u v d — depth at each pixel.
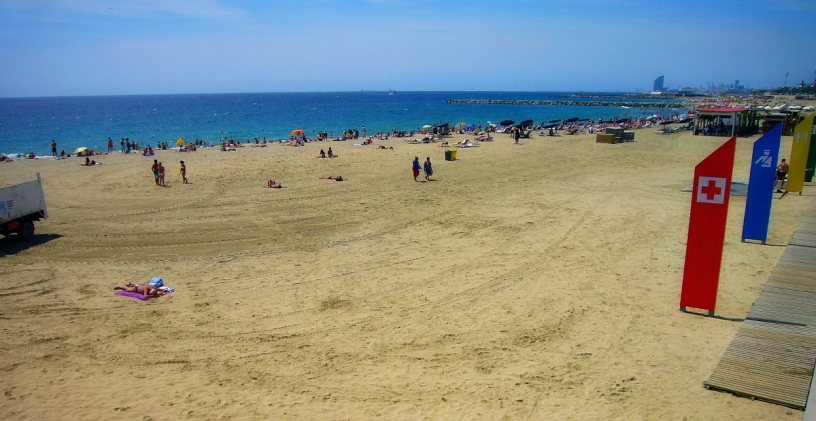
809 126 20.45
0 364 8.62
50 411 7.23
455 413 7.03
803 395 6.77
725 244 14.96
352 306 11.10
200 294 11.86
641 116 108.25
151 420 7.01
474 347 9.09
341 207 21.03
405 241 16.19
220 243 16.08
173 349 9.16
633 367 8.18
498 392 7.56
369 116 109.75
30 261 14.30
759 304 9.71
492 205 21.22
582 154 38.19
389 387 7.78
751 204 14.96
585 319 10.20
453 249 15.27
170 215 19.64
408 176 28.69
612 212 19.56
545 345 9.10
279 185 25.30
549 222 18.23
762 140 14.52
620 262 13.77
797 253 12.69
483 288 12.08
